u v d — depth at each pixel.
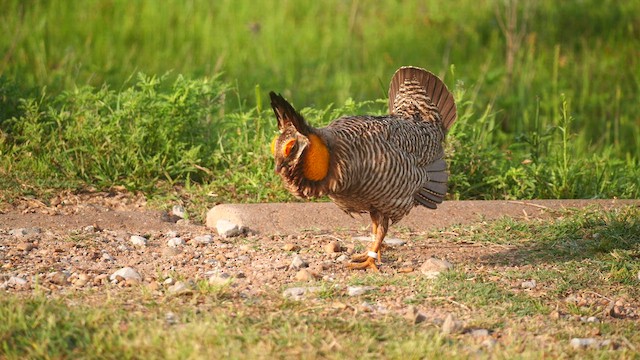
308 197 11.25
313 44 26.41
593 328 9.80
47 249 12.09
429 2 29.83
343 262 12.01
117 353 8.51
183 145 15.88
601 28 28.20
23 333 8.80
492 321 9.80
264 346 8.71
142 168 15.42
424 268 11.66
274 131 16.45
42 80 20.30
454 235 13.38
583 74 24.75
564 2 29.31
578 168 16.84
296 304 9.98
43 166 15.41
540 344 9.30
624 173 17.42
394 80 13.40
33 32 24.67
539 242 13.01
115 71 22.12
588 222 13.58
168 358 8.40
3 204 14.12
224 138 17.02
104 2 27.72
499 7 28.12
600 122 22.41
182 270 11.49
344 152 11.05
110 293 10.25
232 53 25.20
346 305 10.04
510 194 16.05
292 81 23.47
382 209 11.75
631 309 10.62
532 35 24.91
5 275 10.84
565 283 11.23
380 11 29.11
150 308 9.70
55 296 10.10
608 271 11.81
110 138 15.64
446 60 24.28
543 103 22.22
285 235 13.26
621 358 8.97
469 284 10.85
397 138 11.70
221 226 13.30
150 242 12.80
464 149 16.30
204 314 9.52
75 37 25.16
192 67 23.34
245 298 10.28
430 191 12.68
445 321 9.49
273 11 28.16
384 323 9.53
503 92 23.02
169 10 27.39
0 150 15.65
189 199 15.09
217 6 28.36
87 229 13.18
